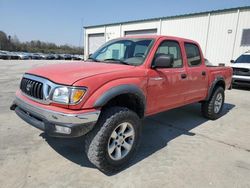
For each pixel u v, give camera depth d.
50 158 3.02
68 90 2.35
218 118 5.35
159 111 3.55
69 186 2.44
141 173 2.77
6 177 2.54
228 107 6.63
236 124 4.92
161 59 3.06
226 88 5.71
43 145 3.39
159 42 3.45
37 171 2.70
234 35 14.54
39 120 2.54
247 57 11.08
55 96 2.40
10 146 3.31
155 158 3.17
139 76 2.97
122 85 2.69
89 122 2.39
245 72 10.15
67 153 3.18
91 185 2.47
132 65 3.16
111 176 2.67
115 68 2.91
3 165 2.78
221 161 3.16
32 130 3.96
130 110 2.86
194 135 4.15
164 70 3.42
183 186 2.53
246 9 13.77
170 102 3.71
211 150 3.51
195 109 6.14
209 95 4.85
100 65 3.09
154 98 3.30
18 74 13.29
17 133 3.80
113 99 2.84
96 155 2.55
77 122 2.32
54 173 2.67
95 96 2.44
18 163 2.85
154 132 4.25
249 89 10.79
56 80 2.48
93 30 26.44
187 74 3.95
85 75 2.52
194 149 3.53
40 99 2.54
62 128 2.32
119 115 2.65
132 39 3.74
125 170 2.82
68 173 2.69
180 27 17.58
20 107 2.83
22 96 2.88
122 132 2.79
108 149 2.63
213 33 15.59
